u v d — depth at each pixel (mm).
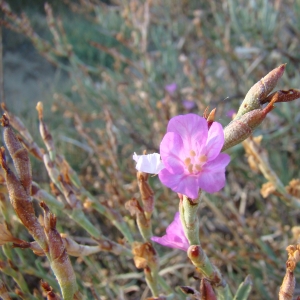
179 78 283
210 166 64
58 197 100
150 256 91
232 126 65
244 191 218
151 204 88
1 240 78
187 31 293
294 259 70
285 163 233
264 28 236
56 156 108
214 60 326
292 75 255
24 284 107
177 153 66
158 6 307
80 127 196
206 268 73
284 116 209
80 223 97
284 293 71
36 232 69
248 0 268
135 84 281
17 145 68
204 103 228
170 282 184
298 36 256
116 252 98
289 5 277
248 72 246
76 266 187
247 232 154
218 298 81
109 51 245
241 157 238
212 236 174
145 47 247
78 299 73
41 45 251
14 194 67
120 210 157
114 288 165
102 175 202
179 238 78
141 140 233
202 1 351
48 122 322
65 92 387
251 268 158
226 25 276
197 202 66
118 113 275
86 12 395
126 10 255
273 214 199
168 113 202
